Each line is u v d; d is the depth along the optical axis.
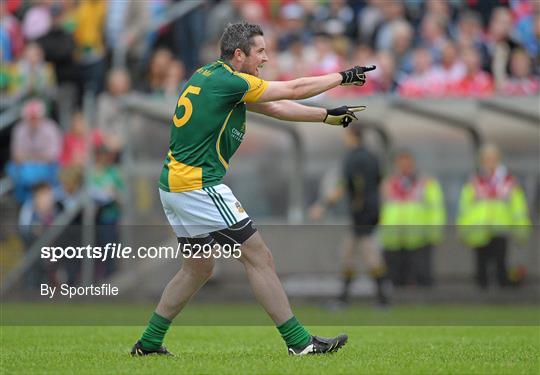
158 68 65.38
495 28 67.50
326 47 65.56
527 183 60.50
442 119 60.25
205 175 25.09
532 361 25.50
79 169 60.91
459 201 60.47
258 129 59.84
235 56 25.39
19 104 65.44
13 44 68.38
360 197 54.31
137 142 59.50
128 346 31.19
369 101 60.12
